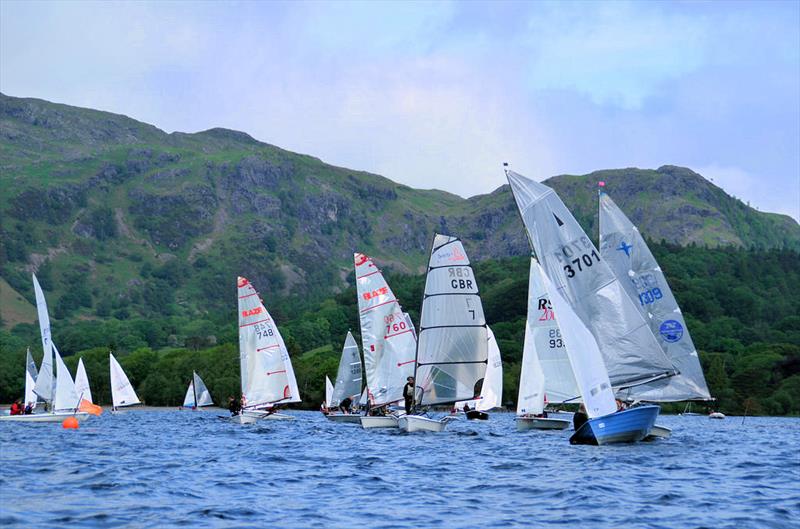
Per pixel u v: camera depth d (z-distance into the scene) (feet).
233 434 192.85
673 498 79.92
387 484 90.74
